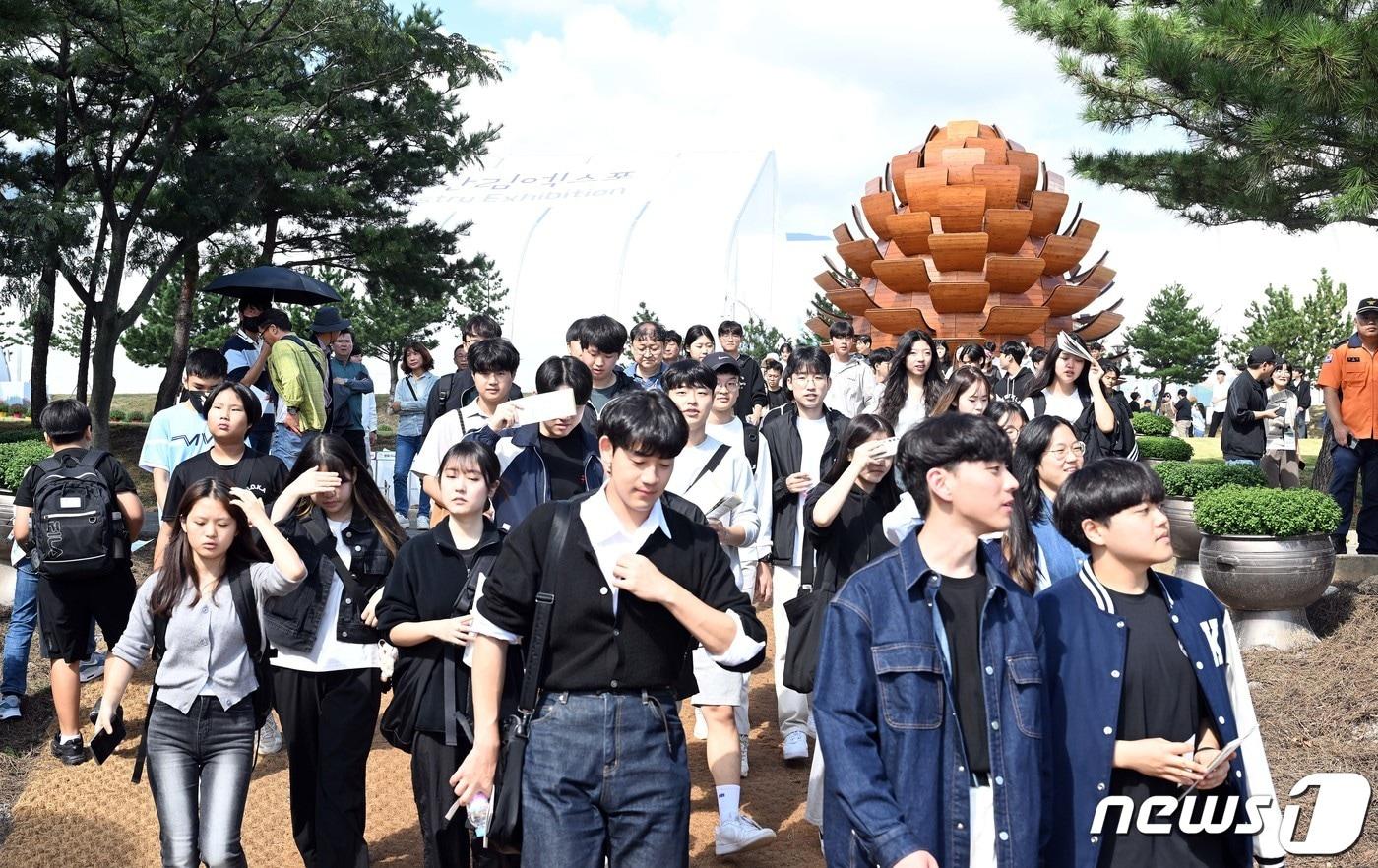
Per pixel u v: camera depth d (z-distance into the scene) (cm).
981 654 335
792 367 727
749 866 570
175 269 2741
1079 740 360
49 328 2473
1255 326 4838
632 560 369
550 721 379
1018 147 3042
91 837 624
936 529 346
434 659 487
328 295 1196
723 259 4766
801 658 579
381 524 558
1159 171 1520
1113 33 1310
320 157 2264
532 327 4759
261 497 634
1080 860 356
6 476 978
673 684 393
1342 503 1039
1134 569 371
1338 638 845
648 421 368
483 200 5306
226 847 471
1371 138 1116
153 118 2028
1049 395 877
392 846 609
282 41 2041
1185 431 3722
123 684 486
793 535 710
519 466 573
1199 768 347
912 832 322
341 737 530
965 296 2767
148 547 1220
